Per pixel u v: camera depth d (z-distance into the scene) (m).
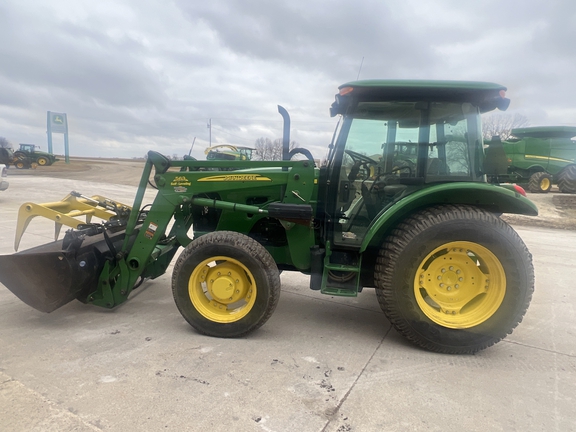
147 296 3.92
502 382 2.47
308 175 3.14
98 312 3.47
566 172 14.62
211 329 3.00
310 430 1.97
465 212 2.79
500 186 2.95
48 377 2.37
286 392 2.29
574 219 10.12
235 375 2.45
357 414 2.11
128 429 1.93
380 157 3.13
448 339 2.80
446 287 2.94
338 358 2.74
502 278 2.76
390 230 3.04
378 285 2.90
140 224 3.88
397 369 2.61
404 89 2.82
